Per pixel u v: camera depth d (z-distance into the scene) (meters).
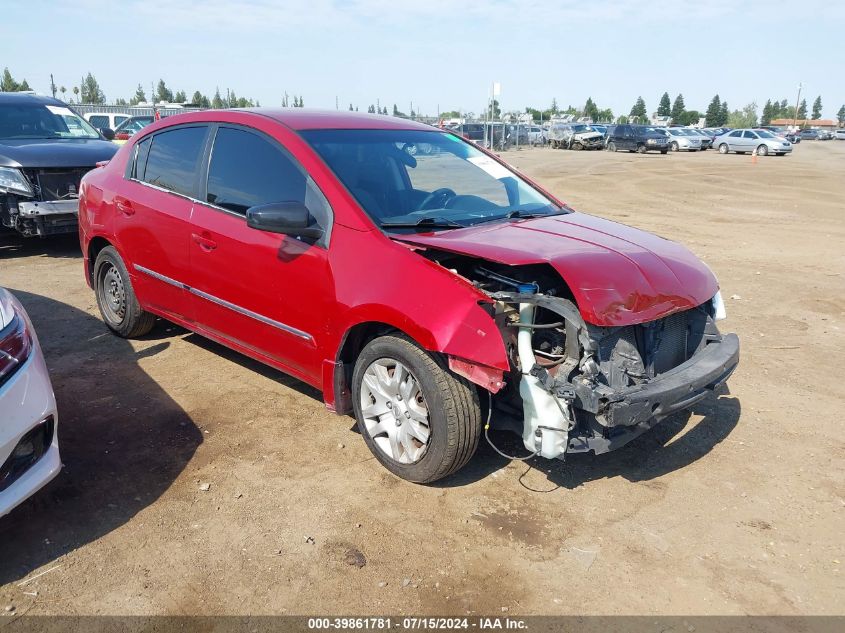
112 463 3.75
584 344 3.13
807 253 9.84
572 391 3.09
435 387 3.31
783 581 2.99
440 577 2.96
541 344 3.44
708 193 17.94
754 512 3.48
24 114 9.38
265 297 4.03
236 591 2.84
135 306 5.29
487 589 2.90
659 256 3.70
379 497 3.51
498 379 3.11
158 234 4.74
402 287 3.34
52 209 8.18
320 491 3.55
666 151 40.19
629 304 3.24
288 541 3.16
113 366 5.06
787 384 5.05
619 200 16.20
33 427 2.97
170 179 4.75
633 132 40.97
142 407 4.41
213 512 3.35
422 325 3.21
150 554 3.05
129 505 3.39
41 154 8.31
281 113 4.42
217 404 4.49
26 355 3.09
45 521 3.25
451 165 4.55
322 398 4.63
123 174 5.20
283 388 4.76
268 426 4.21
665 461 3.95
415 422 3.48
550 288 3.47
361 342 3.77
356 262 3.55
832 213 14.28
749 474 3.83
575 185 19.66
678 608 2.81
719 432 4.31
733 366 3.73
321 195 3.79
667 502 3.55
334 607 2.78
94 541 3.12
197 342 5.59
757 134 39.78
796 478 3.80
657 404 3.22
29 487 2.97
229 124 4.42
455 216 4.02
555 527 3.31
